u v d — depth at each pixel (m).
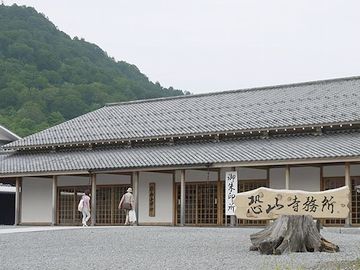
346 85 36.28
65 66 89.88
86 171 33.41
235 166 29.59
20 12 102.69
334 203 14.74
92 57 102.69
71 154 36.75
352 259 12.76
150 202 34.62
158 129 35.41
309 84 38.03
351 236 20.08
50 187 38.03
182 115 37.16
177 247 15.84
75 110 79.50
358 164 29.23
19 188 37.34
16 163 37.19
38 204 38.34
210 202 32.75
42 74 86.19
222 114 35.50
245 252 14.49
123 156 33.94
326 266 11.48
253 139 32.41
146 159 32.44
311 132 31.22
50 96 80.38
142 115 39.25
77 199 36.88
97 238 18.95
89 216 32.12
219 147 32.03
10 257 14.02
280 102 35.38
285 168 30.11
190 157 31.14
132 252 14.67
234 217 29.89
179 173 33.84
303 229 14.61
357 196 29.19
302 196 14.88
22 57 89.06
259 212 15.02
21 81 82.38
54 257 13.82
